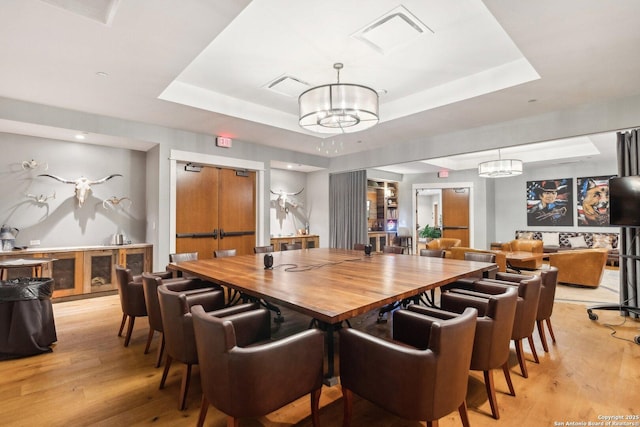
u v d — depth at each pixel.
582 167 7.80
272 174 7.18
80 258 4.27
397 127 4.69
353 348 1.64
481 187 8.62
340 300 1.90
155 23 2.22
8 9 2.04
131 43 2.47
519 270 6.80
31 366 2.48
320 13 2.46
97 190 4.84
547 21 2.16
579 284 5.37
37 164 4.36
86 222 4.74
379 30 2.70
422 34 2.75
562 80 3.07
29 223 4.30
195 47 2.53
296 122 5.03
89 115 4.11
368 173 8.45
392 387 1.47
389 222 9.80
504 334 1.92
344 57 3.15
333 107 2.76
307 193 7.87
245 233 5.79
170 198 4.81
